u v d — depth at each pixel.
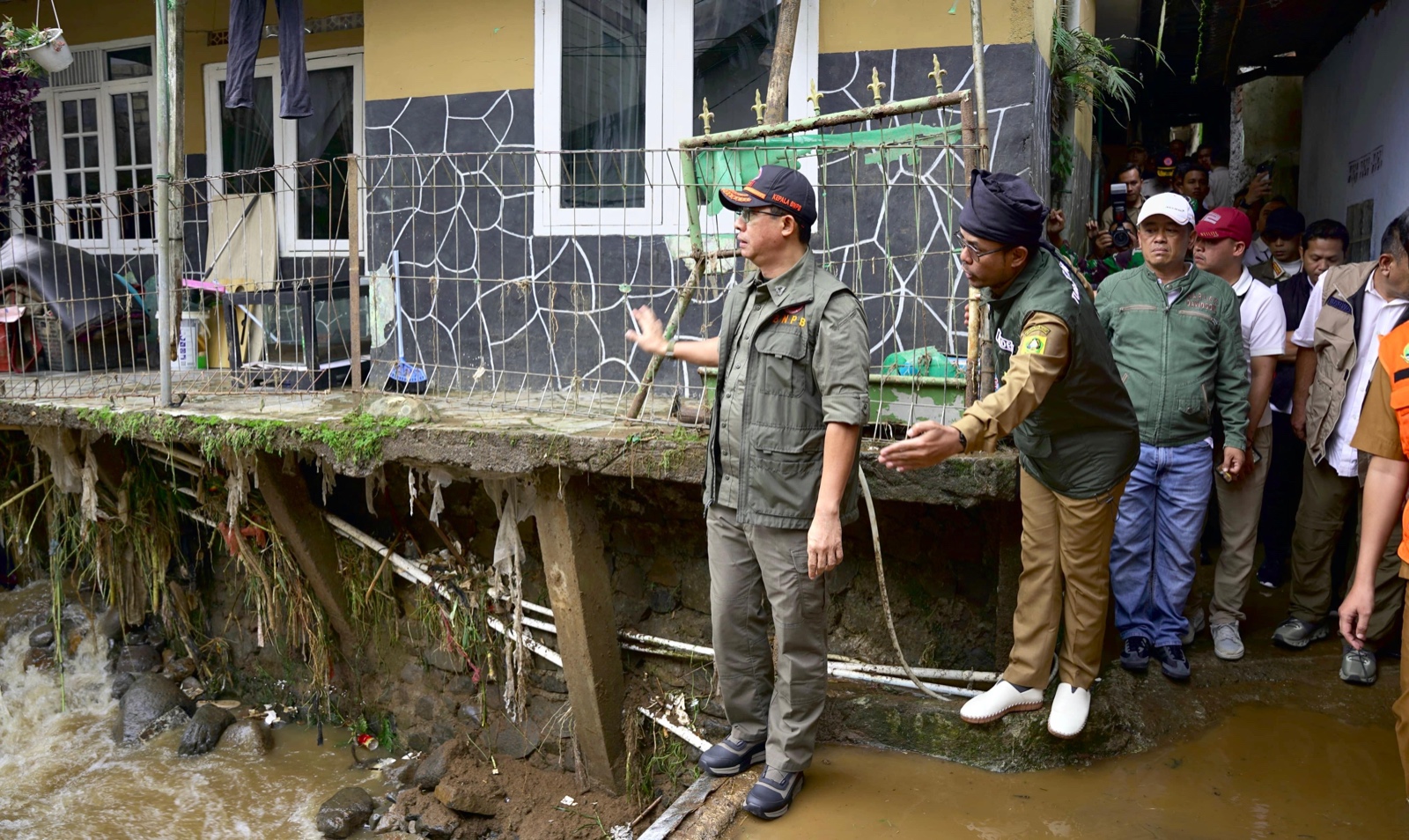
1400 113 5.78
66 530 6.48
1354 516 4.61
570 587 4.55
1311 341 4.18
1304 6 6.66
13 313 7.07
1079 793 3.37
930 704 3.73
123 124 8.95
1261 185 7.14
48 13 9.03
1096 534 3.27
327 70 7.81
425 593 5.43
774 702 3.29
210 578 6.56
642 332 3.34
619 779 4.92
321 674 5.88
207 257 7.79
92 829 5.22
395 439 4.42
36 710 6.41
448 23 6.14
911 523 4.28
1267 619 4.55
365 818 5.20
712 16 5.54
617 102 5.80
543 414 4.71
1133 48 8.94
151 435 5.09
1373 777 3.36
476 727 5.49
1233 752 3.55
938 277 5.13
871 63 5.21
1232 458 3.79
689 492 4.73
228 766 5.77
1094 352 2.98
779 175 2.96
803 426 3.00
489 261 6.16
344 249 7.57
